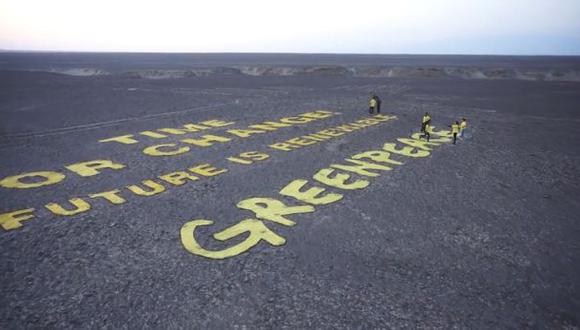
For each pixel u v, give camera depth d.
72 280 9.00
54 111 34.22
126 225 11.73
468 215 12.83
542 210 13.39
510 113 34.59
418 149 21.20
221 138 23.45
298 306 8.16
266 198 13.92
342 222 12.09
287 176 16.31
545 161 19.36
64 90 52.81
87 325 7.54
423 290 8.75
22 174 16.39
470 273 9.45
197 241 10.80
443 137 24.41
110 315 7.83
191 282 8.95
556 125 28.95
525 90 56.25
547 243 11.04
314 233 11.36
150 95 47.09
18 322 7.59
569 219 12.68
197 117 31.00
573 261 10.09
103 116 31.53
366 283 8.98
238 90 54.91
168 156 19.36
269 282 8.98
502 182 16.17
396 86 62.91
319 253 10.27
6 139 22.95
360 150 20.73
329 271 9.45
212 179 15.91
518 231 11.74
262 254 10.17
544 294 8.67
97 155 19.50
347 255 10.19
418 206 13.47
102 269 9.44
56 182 15.48
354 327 7.58
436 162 18.84
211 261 9.83
